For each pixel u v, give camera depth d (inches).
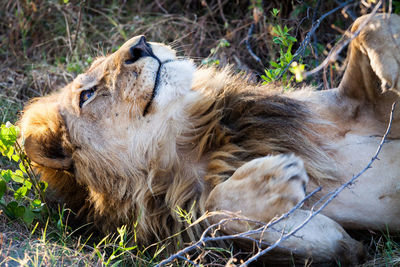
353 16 429.1
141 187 307.4
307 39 368.5
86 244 320.2
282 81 365.1
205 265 269.3
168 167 305.7
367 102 294.5
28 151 319.0
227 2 533.6
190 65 307.3
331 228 268.1
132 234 313.7
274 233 261.9
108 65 309.4
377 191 284.5
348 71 296.5
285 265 270.5
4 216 327.0
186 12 542.0
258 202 256.7
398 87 272.1
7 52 532.7
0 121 434.6
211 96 315.9
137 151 306.2
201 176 303.7
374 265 274.1
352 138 295.1
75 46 521.7
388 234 288.0
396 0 434.9
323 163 291.4
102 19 555.2
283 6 484.7
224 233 273.1
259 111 312.3
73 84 323.9
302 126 303.6
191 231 293.6
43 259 269.0
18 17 539.8
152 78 297.1
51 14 552.4
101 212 319.3
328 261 263.9
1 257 278.7
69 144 317.4
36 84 490.0
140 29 526.6
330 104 307.4
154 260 302.0
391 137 288.7
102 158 310.7
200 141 303.0
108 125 309.0
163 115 302.7
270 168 255.6
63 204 340.2
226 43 463.5
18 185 368.8
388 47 274.1
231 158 298.5
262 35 470.6
